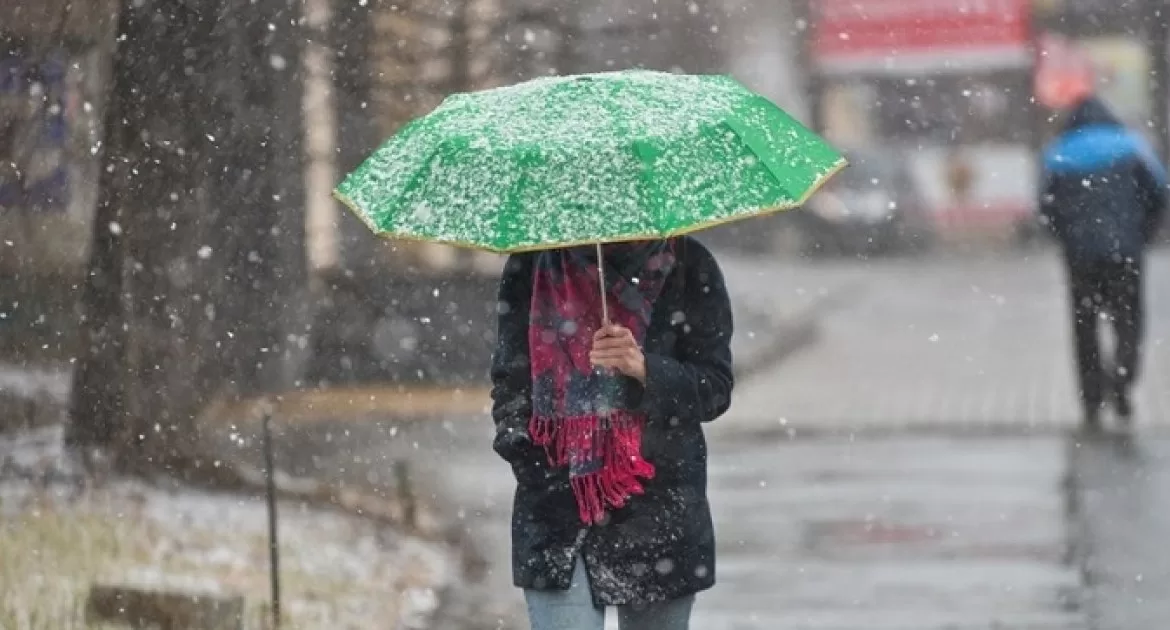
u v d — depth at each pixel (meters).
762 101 15.96
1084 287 46.34
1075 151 46.62
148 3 38.44
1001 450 43.91
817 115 141.75
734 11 132.88
